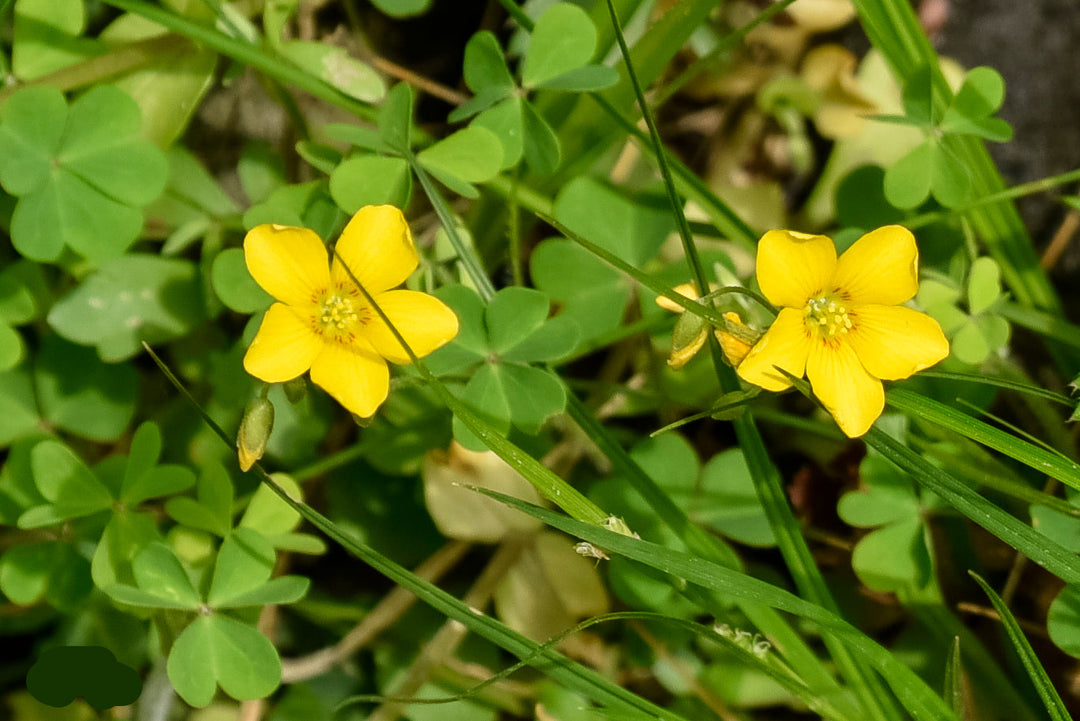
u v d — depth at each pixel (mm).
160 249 292
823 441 293
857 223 294
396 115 274
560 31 278
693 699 286
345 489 292
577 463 291
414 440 287
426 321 263
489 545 294
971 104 281
